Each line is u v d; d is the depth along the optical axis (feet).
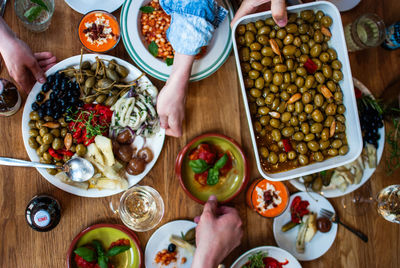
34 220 3.75
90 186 3.96
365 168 4.36
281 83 3.52
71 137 3.87
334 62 3.53
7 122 3.97
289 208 4.30
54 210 3.84
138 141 4.09
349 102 3.53
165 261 4.09
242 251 4.25
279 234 4.26
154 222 4.08
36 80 3.97
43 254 4.00
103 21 4.04
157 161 4.17
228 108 4.26
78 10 4.03
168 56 4.03
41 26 3.93
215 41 4.00
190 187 4.21
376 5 4.53
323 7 3.43
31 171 4.01
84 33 4.00
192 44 3.27
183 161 4.16
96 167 3.95
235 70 4.25
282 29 3.45
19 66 3.68
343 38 3.41
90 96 3.90
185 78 3.55
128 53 4.04
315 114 3.55
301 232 4.27
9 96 3.74
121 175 3.97
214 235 3.69
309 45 3.51
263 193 4.19
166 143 4.18
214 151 4.17
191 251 4.11
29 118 3.85
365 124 4.26
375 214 4.50
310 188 4.30
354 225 4.46
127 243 4.09
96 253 3.96
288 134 3.65
